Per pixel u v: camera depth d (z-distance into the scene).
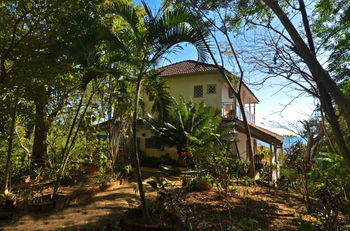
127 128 9.82
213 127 11.52
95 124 8.30
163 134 11.98
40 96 4.96
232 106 14.41
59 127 7.39
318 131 10.31
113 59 4.66
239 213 4.81
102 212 4.78
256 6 6.09
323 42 5.39
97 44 4.83
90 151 7.93
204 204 5.27
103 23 5.33
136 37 4.34
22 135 7.66
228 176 6.32
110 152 8.43
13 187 6.47
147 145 14.85
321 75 3.56
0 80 4.50
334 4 5.17
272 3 3.91
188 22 4.18
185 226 3.82
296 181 6.61
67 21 4.66
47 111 6.21
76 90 5.84
